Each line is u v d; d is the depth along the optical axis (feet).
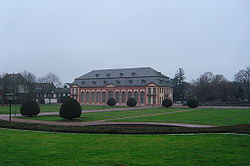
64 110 104.78
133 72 323.16
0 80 285.43
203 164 32.35
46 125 73.36
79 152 39.45
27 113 118.52
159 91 298.15
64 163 32.94
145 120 105.40
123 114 142.72
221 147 42.88
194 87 378.12
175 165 32.01
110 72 343.26
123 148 42.42
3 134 58.54
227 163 32.68
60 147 43.21
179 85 406.00
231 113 151.94
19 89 299.99
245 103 301.02
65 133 60.49
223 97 369.09
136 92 310.04
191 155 37.27
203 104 300.61
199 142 47.70
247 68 359.05
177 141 48.96
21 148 42.27
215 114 143.54
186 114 144.36
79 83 355.15
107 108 225.97
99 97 335.26
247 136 54.24
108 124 86.48
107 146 44.16
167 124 86.53
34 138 52.75
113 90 324.80
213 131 60.29
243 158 35.24
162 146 44.09
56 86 436.76
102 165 32.01
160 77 308.81
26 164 32.42
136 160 34.50
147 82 306.14
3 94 281.54
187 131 60.29
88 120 106.11
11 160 34.32
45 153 38.65
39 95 384.27
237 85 380.78
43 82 402.52
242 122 96.63
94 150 40.88
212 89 360.48
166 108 226.79
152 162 33.42
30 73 355.15
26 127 68.64
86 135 57.11
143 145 45.01
